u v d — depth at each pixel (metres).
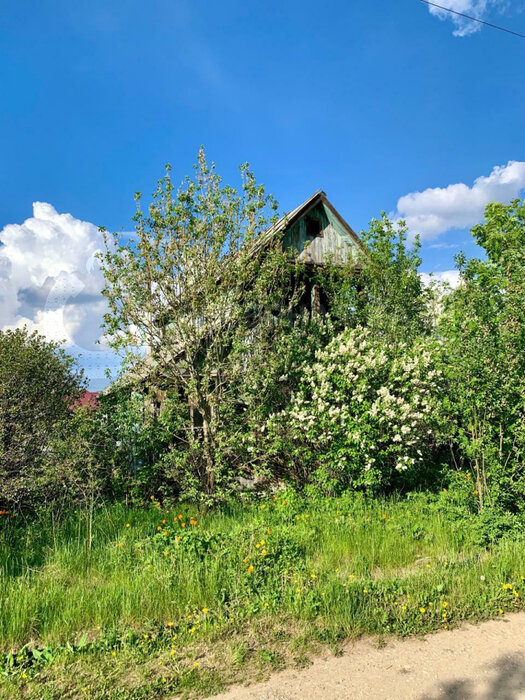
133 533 6.92
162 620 4.51
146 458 9.31
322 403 8.77
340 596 4.69
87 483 8.24
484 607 4.70
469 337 6.91
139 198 8.90
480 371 6.81
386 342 10.69
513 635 4.27
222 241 8.94
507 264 7.27
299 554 5.77
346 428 8.66
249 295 9.21
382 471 8.77
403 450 8.71
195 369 9.36
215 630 4.26
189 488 8.80
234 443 8.97
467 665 3.81
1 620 4.32
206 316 9.12
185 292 9.03
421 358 9.21
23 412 8.71
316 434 8.92
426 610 4.61
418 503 8.21
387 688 3.52
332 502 8.29
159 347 9.26
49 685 3.57
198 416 10.05
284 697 3.43
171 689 3.53
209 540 5.88
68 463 7.92
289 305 10.05
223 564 5.35
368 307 11.71
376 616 4.49
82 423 8.45
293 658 3.91
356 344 9.90
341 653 3.99
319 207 12.97
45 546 6.42
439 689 3.50
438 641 4.18
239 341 8.88
